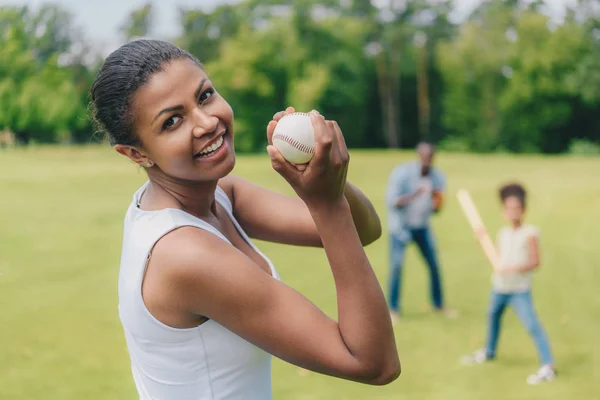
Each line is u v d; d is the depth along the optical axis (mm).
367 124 53688
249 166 24688
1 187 16953
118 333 5695
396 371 1304
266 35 49594
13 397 4297
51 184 17781
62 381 4598
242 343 1340
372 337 1251
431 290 6512
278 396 4395
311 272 7934
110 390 4445
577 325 5980
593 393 4371
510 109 46812
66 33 51562
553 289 7332
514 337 5648
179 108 1291
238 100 49562
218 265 1234
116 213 12758
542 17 46656
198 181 1371
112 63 1328
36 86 42875
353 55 51219
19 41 44875
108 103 1328
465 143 48156
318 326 1251
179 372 1339
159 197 1404
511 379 4668
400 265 6238
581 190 16375
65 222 11680
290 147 1279
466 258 8984
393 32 50781
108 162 26156
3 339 5504
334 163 1222
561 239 10297
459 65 48125
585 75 44312
